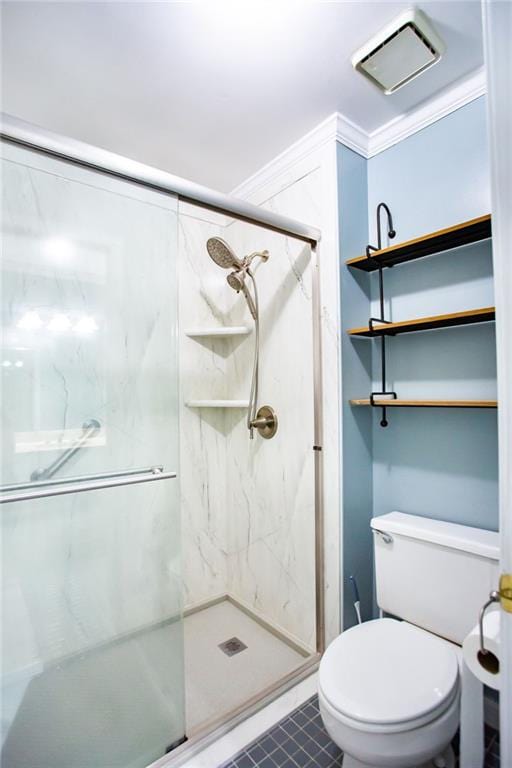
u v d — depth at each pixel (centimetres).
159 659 129
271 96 148
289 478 189
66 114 156
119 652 122
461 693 108
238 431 223
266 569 203
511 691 62
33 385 112
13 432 109
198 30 119
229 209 143
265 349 204
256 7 112
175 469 136
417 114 157
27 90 142
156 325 133
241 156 186
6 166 107
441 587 133
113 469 125
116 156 119
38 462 113
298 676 159
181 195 134
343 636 126
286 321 191
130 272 128
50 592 112
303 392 181
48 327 115
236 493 224
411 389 161
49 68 132
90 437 122
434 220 154
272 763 122
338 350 164
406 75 139
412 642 121
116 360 126
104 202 122
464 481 145
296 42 124
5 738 104
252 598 212
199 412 223
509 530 61
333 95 148
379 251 153
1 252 107
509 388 60
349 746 99
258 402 207
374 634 126
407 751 95
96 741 115
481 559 124
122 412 127
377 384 173
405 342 163
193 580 219
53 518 114
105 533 122
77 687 115
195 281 222
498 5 60
